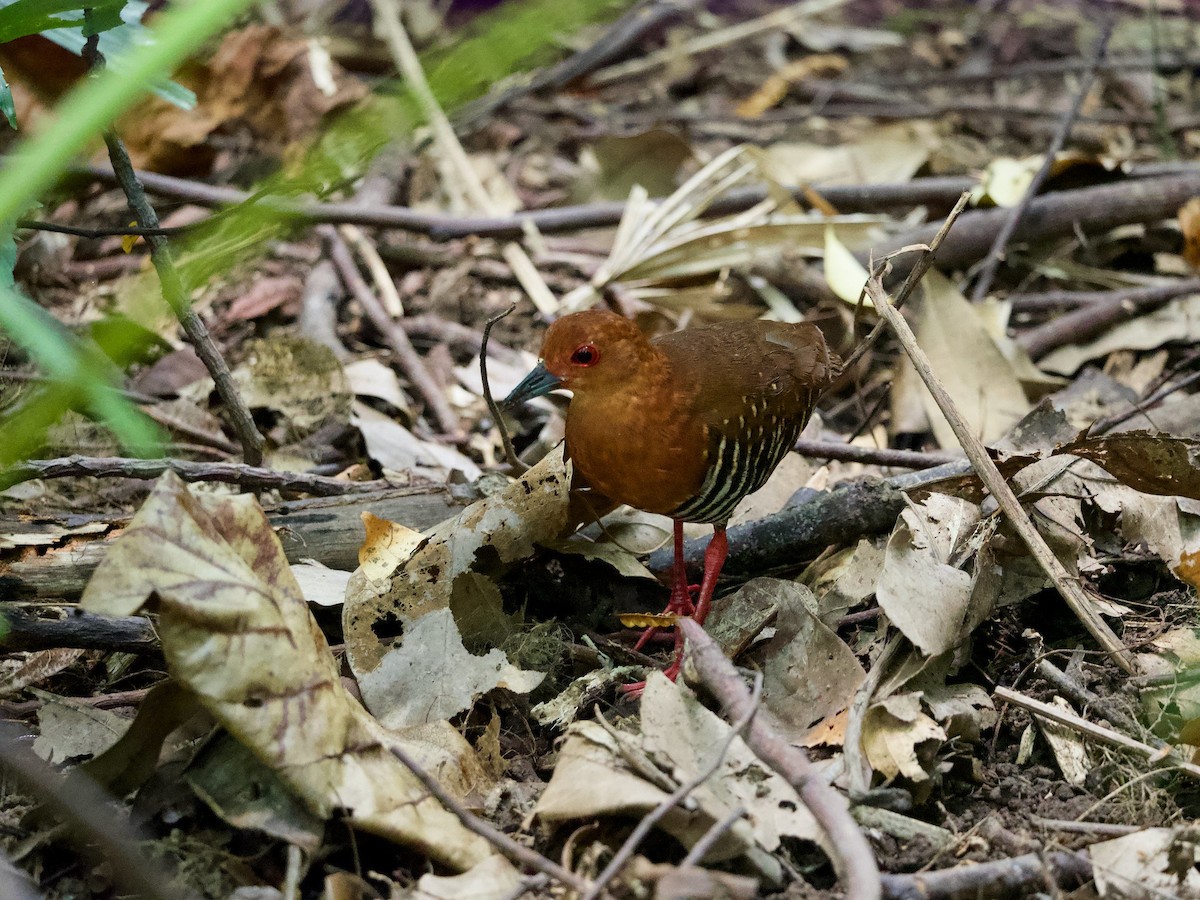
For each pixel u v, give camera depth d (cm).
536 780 350
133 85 133
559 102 830
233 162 682
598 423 399
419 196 707
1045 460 443
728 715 353
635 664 405
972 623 378
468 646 394
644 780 305
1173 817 331
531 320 638
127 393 511
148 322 212
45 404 184
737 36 893
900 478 438
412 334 623
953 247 647
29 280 593
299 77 686
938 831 322
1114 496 433
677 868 271
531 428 564
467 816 283
